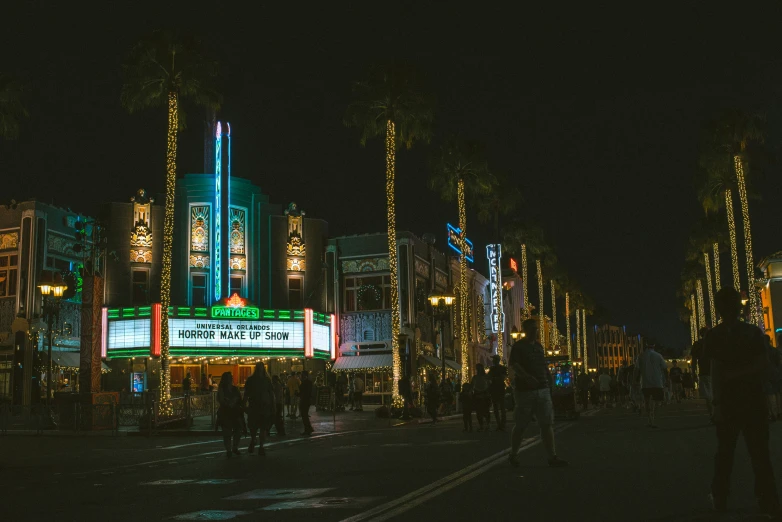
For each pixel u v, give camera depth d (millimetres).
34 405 28469
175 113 35719
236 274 53281
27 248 45594
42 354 43281
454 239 68250
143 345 48031
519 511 7215
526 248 73688
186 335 48469
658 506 7215
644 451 12867
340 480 10328
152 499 9266
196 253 52125
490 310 76562
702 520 6453
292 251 55062
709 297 74188
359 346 54781
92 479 12141
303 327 51625
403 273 55125
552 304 90562
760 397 6582
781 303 66188
